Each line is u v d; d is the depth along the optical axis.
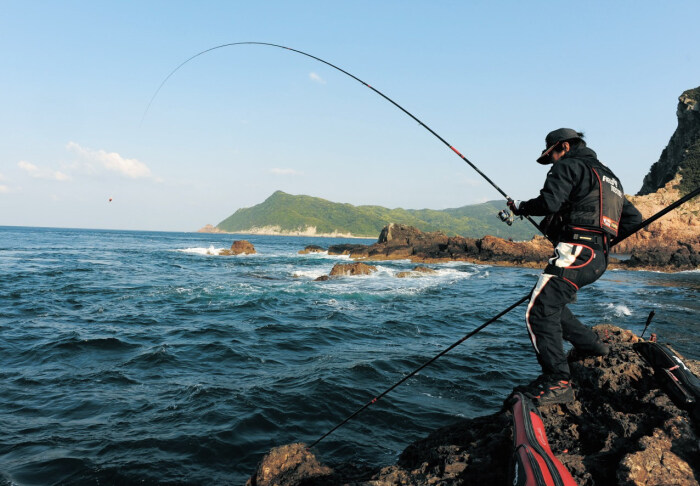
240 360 8.71
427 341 10.62
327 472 3.79
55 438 5.33
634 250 77.75
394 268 35.91
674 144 108.69
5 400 6.49
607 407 3.16
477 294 20.36
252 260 42.38
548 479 2.04
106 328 11.36
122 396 6.71
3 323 11.63
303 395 6.69
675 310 16.38
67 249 50.59
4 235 95.81
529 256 45.22
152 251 53.19
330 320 13.07
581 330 3.27
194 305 15.47
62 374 7.72
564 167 2.75
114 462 4.79
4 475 4.52
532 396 2.93
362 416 5.98
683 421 2.74
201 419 5.88
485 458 2.97
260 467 3.86
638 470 2.39
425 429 5.63
